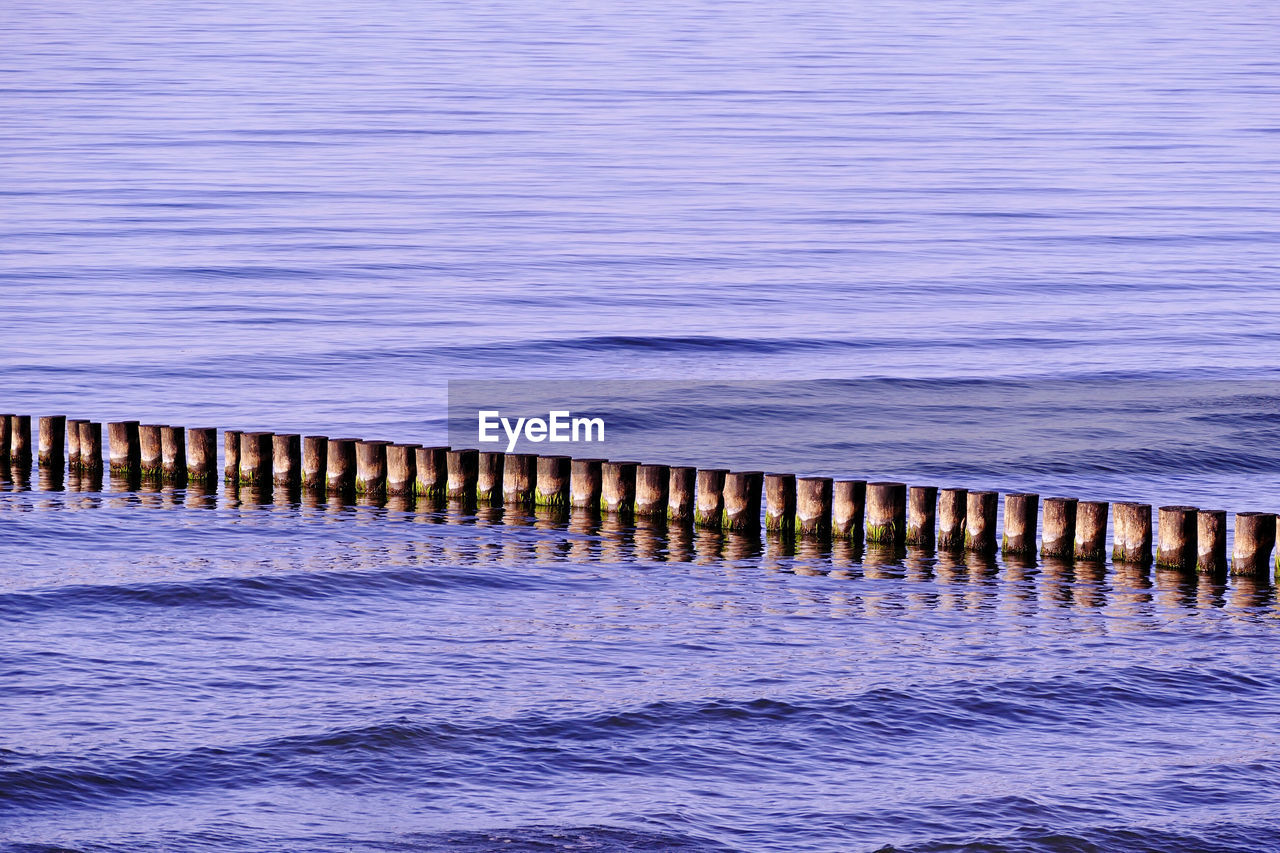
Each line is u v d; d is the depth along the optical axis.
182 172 198.75
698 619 49.06
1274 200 182.75
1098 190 192.38
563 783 37.00
